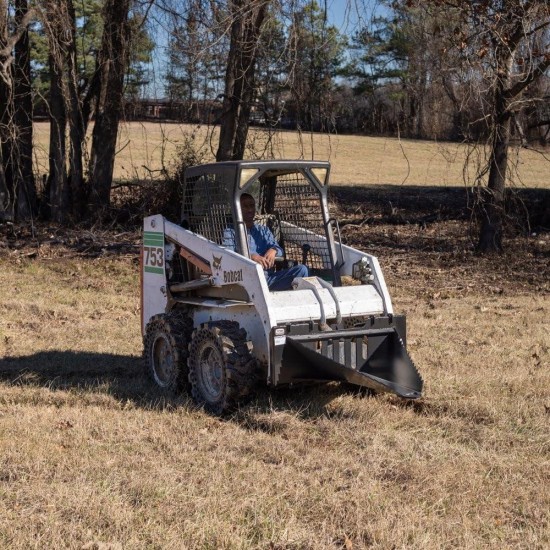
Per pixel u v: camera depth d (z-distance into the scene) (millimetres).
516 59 13977
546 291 14914
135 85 20375
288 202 7969
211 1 14898
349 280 7586
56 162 20688
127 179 28766
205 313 7637
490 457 5867
